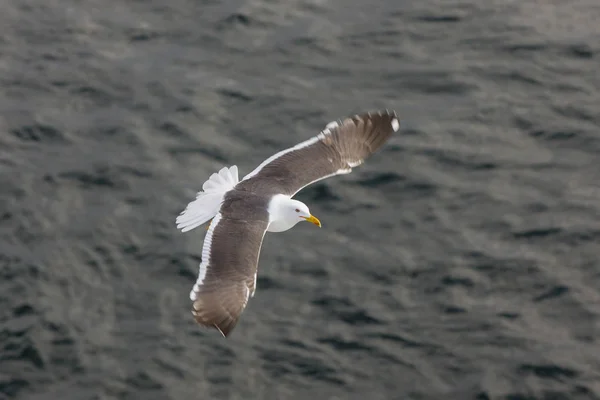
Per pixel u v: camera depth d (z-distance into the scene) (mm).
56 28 24625
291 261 18203
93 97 22453
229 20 24938
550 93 22750
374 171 20344
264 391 15852
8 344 16453
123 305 17297
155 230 18828
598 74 23391
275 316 17125
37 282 17625
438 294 17578
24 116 21688
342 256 18312
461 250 18453
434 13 25438
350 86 22875
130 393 15750
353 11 25531
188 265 18062
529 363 16250
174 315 17141
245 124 21672
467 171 20406
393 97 22562
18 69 23172
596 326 16938
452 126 21656
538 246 18578
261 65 23547
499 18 25250
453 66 23547
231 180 11797
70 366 16156
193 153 20812
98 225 18875
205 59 23719
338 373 16141
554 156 20906
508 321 17016
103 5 25594
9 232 18641
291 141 21125
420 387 15906
